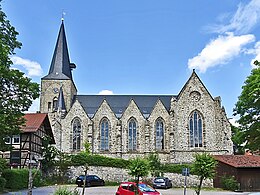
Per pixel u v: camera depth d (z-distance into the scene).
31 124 52.31
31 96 31.34
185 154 75.31
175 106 77.38
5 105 30.28
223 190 51.66
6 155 50.00
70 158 59.47
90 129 78.88
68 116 79.88
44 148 56.69
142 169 32.91
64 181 57.41
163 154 77.62
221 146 75.19
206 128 76.50
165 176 58.19
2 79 29.34
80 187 51.12
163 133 79.81
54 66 89.38
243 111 40.47
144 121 80.19
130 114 80.69
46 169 57.09
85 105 87.50
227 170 53.44
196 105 77.50
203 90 78.00
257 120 40.06
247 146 40.91
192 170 33.38
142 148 79.12
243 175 52.00
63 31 92.38
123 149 79.19
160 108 80.69
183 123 76.69
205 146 75.81
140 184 34.59
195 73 78.94
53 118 82.12
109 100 89.31
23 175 43.28
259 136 40.06
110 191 43.53
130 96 90.44
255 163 53.12
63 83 87.44
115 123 80.19
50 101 86.62
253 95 38.47
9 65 29.11
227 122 76.44
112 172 59.97
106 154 78.50
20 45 30.89
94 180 53.81
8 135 31.64
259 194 33.25
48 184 53.28
